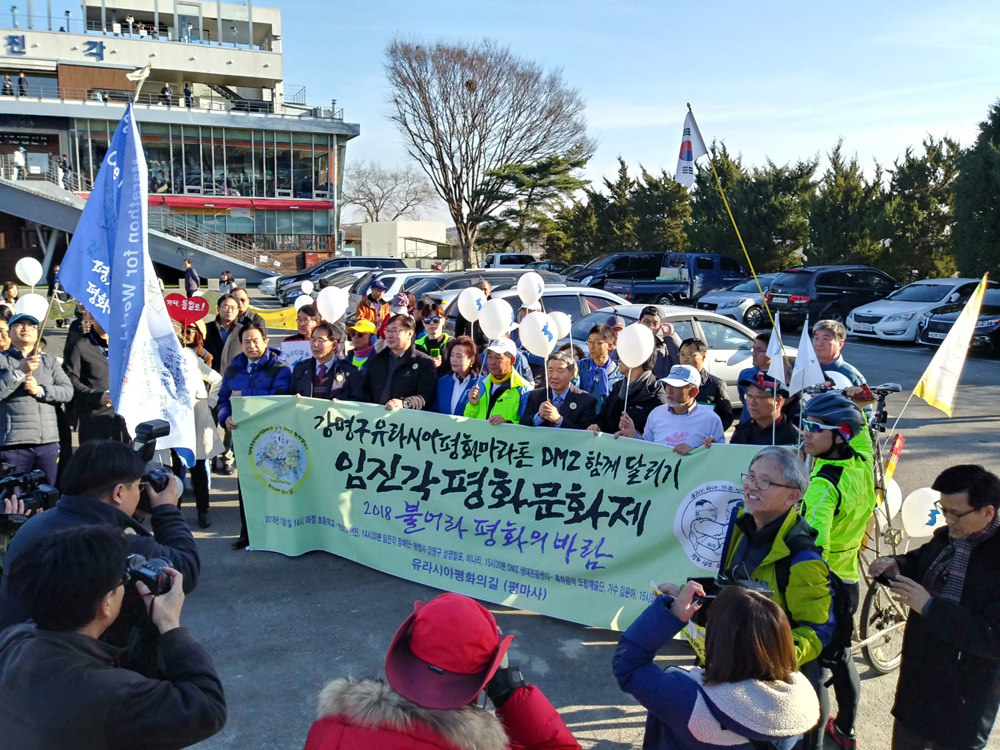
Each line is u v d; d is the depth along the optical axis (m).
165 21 55.31
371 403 5.95
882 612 4.15
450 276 15.08
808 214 30.91
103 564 1.89
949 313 17.02
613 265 27.06
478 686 1.79
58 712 1.81
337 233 47.34
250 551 5.81
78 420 6.39
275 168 45.41
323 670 4.17
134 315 4.53
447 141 43.41
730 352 9.79
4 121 40.44
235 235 44.88
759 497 2.78
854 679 3.39
